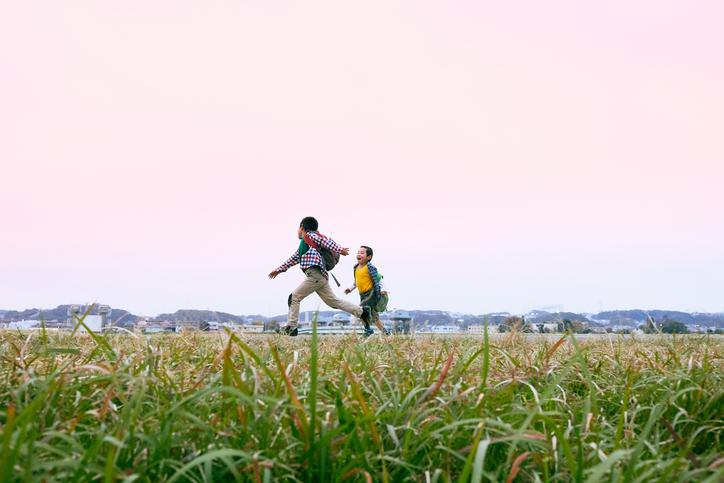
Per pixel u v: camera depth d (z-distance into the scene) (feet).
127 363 8.73
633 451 4.85
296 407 5.21
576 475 4.68
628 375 9.34
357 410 6.13
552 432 6.32
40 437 5.03
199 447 5.50
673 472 4.90
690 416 6.96
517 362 10.25
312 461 4.86
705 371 8.81
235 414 5.88
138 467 4.70
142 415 6.27
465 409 6.77
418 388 7.34
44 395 5.64
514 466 4.65
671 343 13.29
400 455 5.47
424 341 17.76
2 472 3.53
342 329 20.54
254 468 4.35
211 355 11.50
